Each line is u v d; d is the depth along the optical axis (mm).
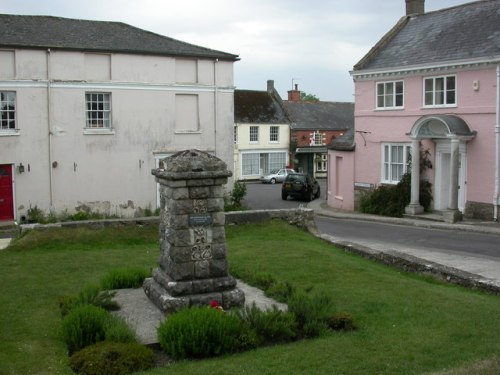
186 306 8773
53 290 10664
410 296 9891
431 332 7969
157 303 9203
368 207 27547
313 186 36656
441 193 24969
